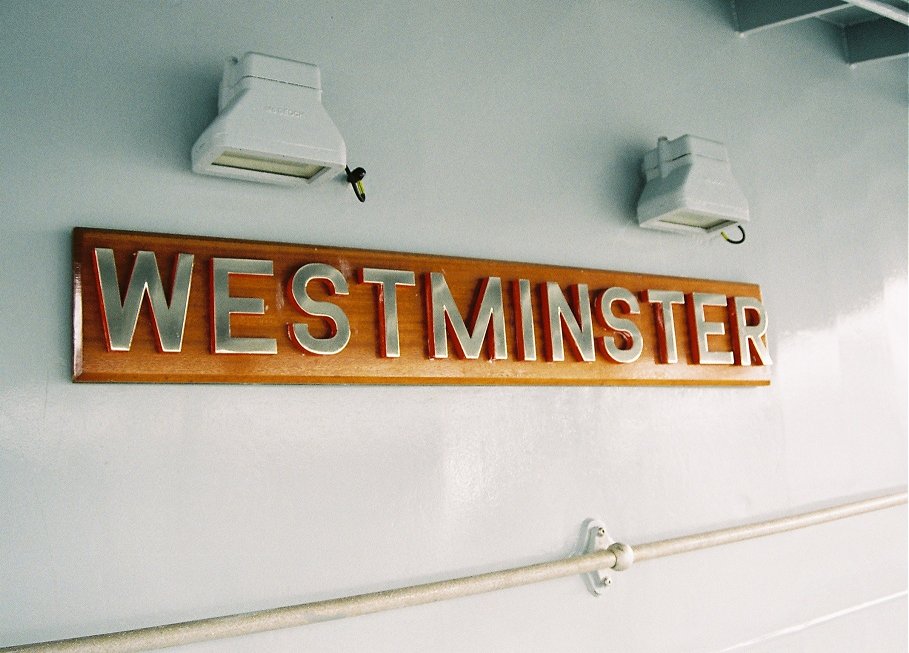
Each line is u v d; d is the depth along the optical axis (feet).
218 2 6.32
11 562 5.05
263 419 5.96
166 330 5.52
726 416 8.76
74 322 5.32
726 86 9.51
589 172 8.11
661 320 8.13
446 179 7.17
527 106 7.80
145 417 5.55
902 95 11.66
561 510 7.32
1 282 5.26
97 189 5.65
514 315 7.17
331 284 6.23
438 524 6.60
